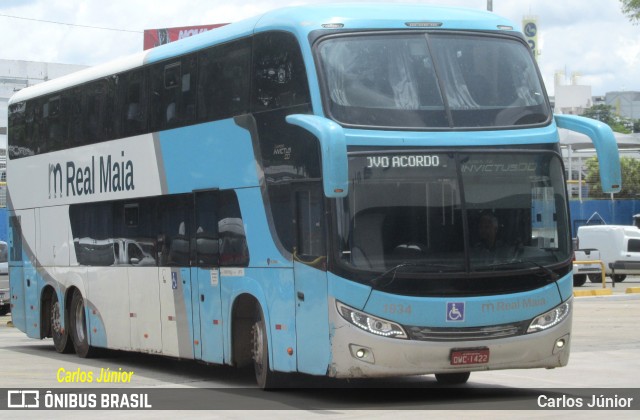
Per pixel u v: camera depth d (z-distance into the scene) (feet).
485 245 38.40
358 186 37.73
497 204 38.75
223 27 46.83
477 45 40.50
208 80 47.03
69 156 61.05
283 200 40.86
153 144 51.72
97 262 57.98
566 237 39.86
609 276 152.66
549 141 39.99
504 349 38.24
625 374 48.42
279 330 41.32
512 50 41.04
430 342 37.42
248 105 43.60
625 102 487.20
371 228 37.65
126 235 54.70
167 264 50.57
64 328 62.64
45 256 64.34
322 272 38.19
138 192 53.26
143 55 53.21
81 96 59.62
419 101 38.96
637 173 198.49
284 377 43.91
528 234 39.09
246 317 45.27
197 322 47.96
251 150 43.27
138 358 61.16
